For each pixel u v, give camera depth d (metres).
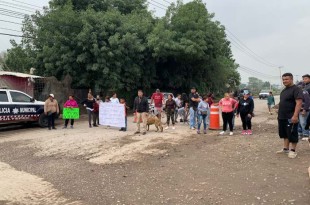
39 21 25.59
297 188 6.09
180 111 18.50
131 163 8.73
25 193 6.66
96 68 24.28
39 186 7.09
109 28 25.59
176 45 28.64
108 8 30.53
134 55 27.02
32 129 16.67
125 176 7.58
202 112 13.73
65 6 25.80
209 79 40.50
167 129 15.60
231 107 12.92
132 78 27.55
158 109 16.34
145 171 7.92
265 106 35.19
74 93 25.98
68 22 24.64
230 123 13.03
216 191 6.23
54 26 24.83
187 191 6.35
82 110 26.20
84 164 8.81
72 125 16.95
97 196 6.36
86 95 27.05
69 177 7.70
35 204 6.06
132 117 23.48
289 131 8.19
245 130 13.15
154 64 30.91
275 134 12.52
